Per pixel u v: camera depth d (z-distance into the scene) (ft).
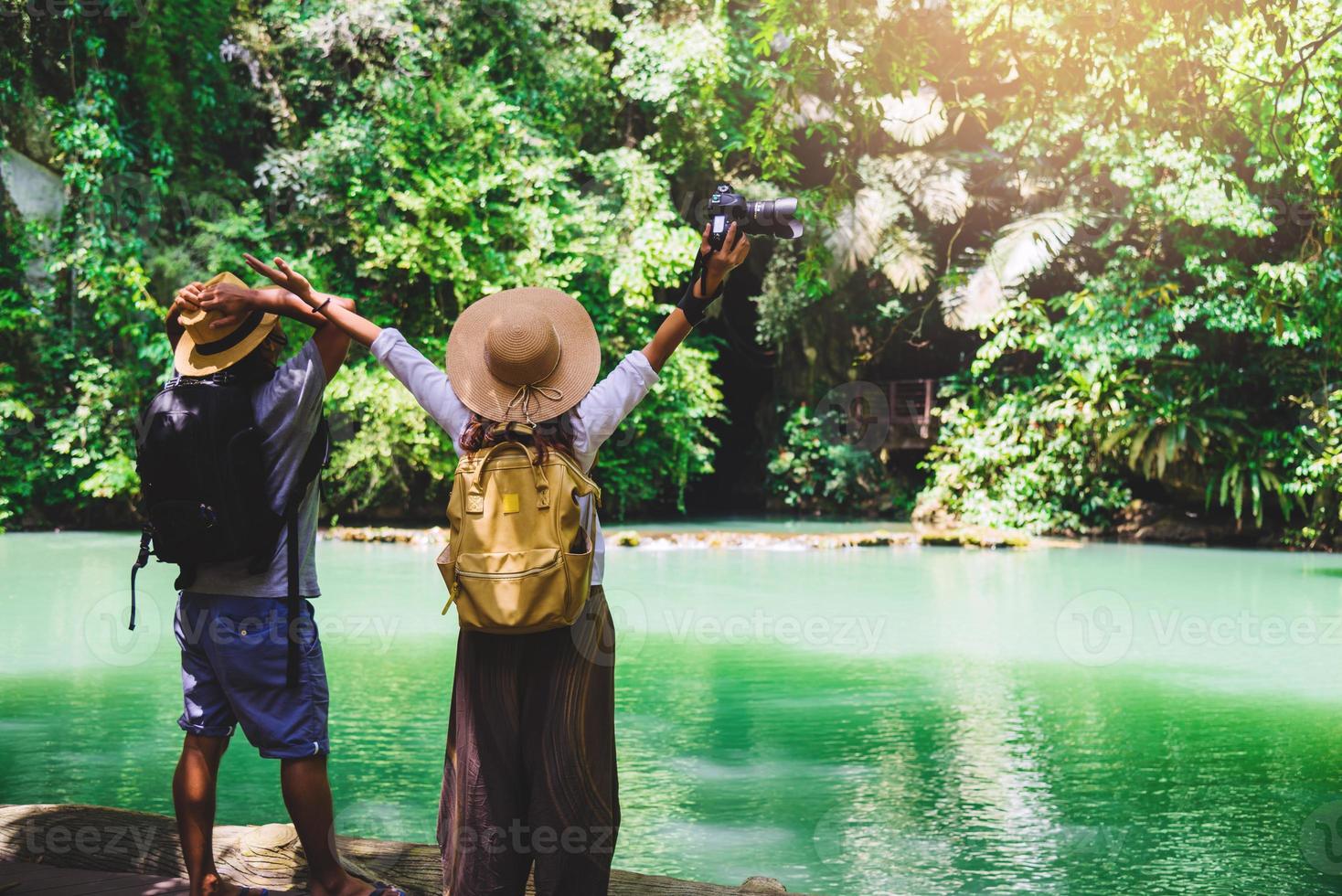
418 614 34.09
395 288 66.69
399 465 67.82
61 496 63.21
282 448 9.34
